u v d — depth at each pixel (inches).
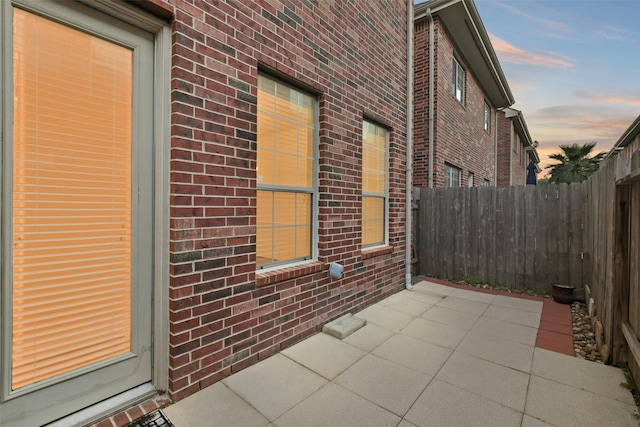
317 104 131.1
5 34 60.4
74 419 68.7
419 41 269.9
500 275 205.6
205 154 86.0
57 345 68.0
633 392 87.2
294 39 114.7
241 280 96.6
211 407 78.7
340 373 96.2
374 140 174.2
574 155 728.3
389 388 88.6
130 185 78.2
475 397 84.9
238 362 96.0
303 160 128.1
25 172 63.7
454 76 313.3
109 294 75.3
